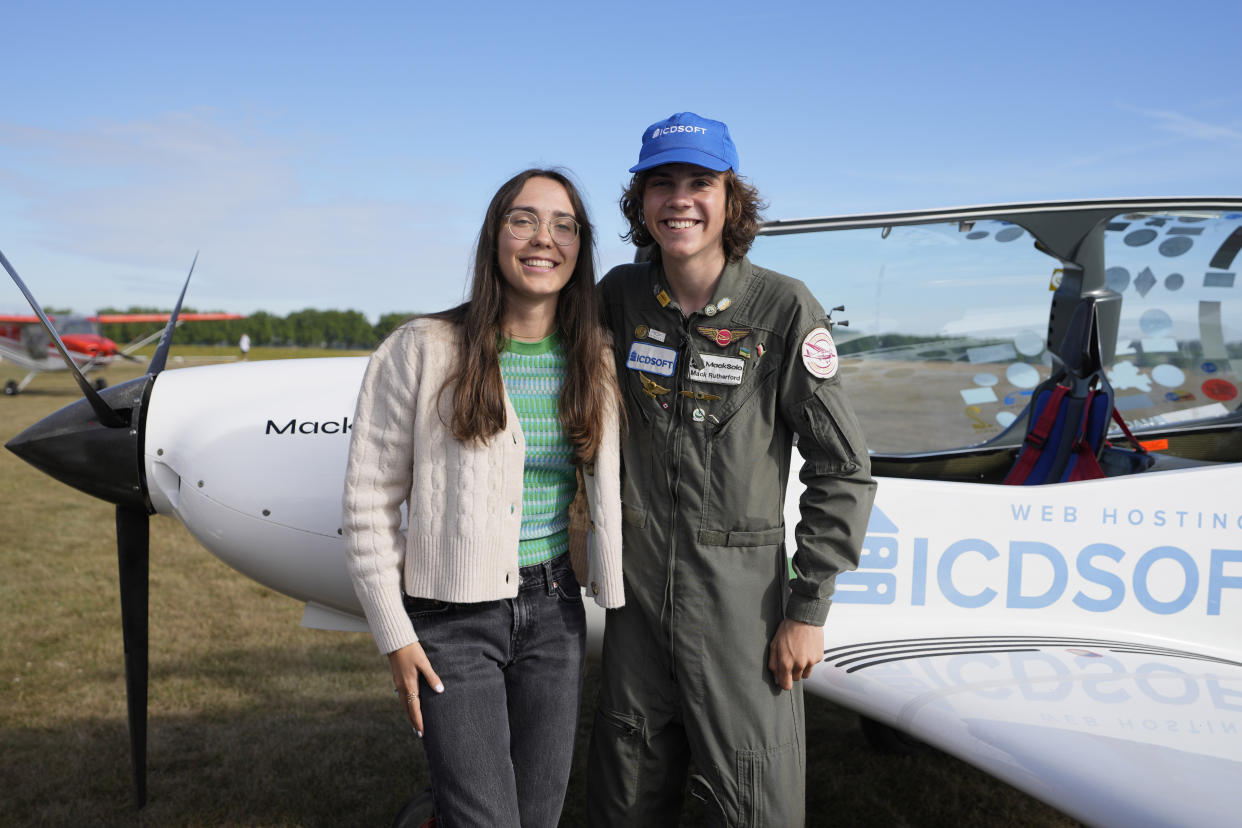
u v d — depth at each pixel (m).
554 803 1.32
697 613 1.34
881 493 1.84
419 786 2.43
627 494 1.38
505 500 1.23
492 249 1.24
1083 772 1.34
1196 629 1.89
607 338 1.37
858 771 2.60
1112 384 2.27
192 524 2.03
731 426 1.32
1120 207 2.05
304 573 2.02
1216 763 1.36
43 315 1.95
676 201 1.27
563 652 1.32
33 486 7.27
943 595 1.85
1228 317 2.20
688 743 1.50
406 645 1.22
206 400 2.06
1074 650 1.77
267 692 3.11
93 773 2.46
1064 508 1.86
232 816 2.26
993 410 2.24
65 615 3.94
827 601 1.33
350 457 1.25
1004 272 2.14
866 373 2.21
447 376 1.21
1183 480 1.89
